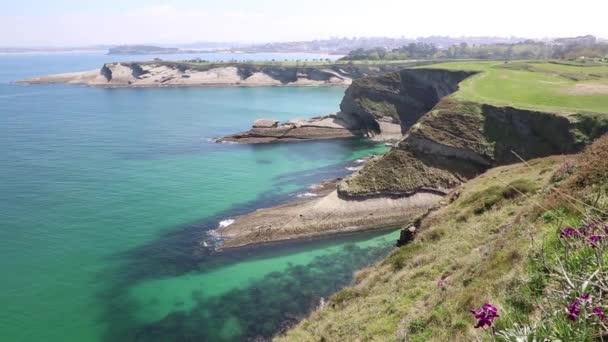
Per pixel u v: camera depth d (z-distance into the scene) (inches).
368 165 2332.7
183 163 3004.4
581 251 339.0
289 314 1314.0
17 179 2549.2
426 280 869.2
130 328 1254.9
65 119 4606.3
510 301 440.1
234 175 2760.8
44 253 1691.7
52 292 1432.1
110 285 1483.8
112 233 1878.7
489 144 2308.1
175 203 2239.2
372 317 824.9
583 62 4318.4
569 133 2030.0
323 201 2105.1
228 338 1205.7
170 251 1736.0
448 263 906.7
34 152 3171.8
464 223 1139.9
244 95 7130.9
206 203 2250.2
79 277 1529.3
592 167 695.7
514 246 617.0
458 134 2378.2
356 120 4431.6
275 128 3895.2
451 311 585.9
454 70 3986.2
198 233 1898.4
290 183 2625.5
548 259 459.8
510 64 4197.8
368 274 1167.0
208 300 1401.3
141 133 3971.5
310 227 1964.8
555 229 539.5
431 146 2358.5
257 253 1758.1
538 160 1560.0
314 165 3073.3
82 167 2819.9
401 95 4461.1
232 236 1859.0
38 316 1304.1
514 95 2618.1
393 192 2208.4
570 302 287.6
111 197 2298.2
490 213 1124.5
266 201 2297.0
